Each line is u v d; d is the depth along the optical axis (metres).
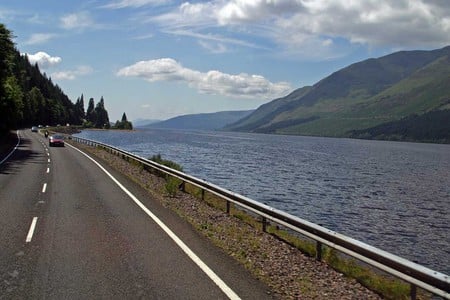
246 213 15.90
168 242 9.95
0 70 50.88
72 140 71.50
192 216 13.46
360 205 26.67
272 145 121.19
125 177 23.61
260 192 29.31
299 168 50.12
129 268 7.95
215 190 15.46
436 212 25.50
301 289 7.26
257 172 42.25
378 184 38.66
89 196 16.59
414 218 23.39
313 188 33.25
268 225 12.90
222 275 7.69
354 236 18.56
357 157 81.38
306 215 22.50
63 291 6.70
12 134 73.56
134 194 17.52
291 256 9.41
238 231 11.69
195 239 10.34
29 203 14.69
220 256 8.94
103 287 6.92
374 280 8.34
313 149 107.94
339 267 8.90
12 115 58.72
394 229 20.36
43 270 7.73
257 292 6.91
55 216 12.60
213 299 6.51
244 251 9.48
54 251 8.97
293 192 30.30
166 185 18.28
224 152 73.06
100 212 13.44
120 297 6.50
